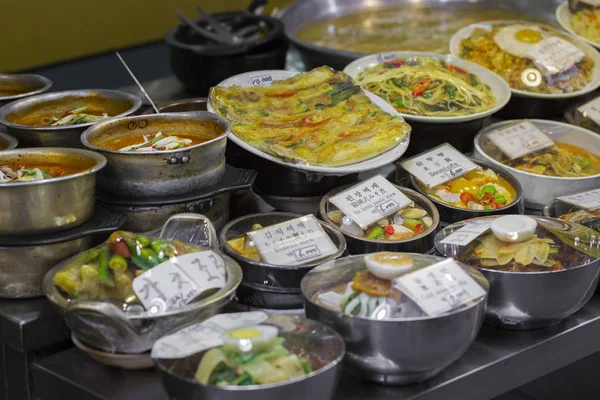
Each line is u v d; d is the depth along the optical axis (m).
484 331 1.41
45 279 1.31
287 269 1.36
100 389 1.28
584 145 1.81
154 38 3.13
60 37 2.86
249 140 1.58
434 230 1.48
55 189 1.33
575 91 1.93
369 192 1.54
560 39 2.02
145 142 1.49
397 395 1.28
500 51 2.00
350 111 1.71
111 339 1.27
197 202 1.46
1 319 1.37
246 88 1.75
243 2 3.33
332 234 1.45
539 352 1.39
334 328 1.26
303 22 2.33
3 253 1.35
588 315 1.45
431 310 1.24
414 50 2.16
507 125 1.82
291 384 1.16
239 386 1.15
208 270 1.31
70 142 1.53
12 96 1.65
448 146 1.69
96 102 1.68
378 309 1.24
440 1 2.47
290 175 1.60
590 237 1.41
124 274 1.28
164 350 1.20
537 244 1.38
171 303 1.26
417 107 1.78
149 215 1.44
